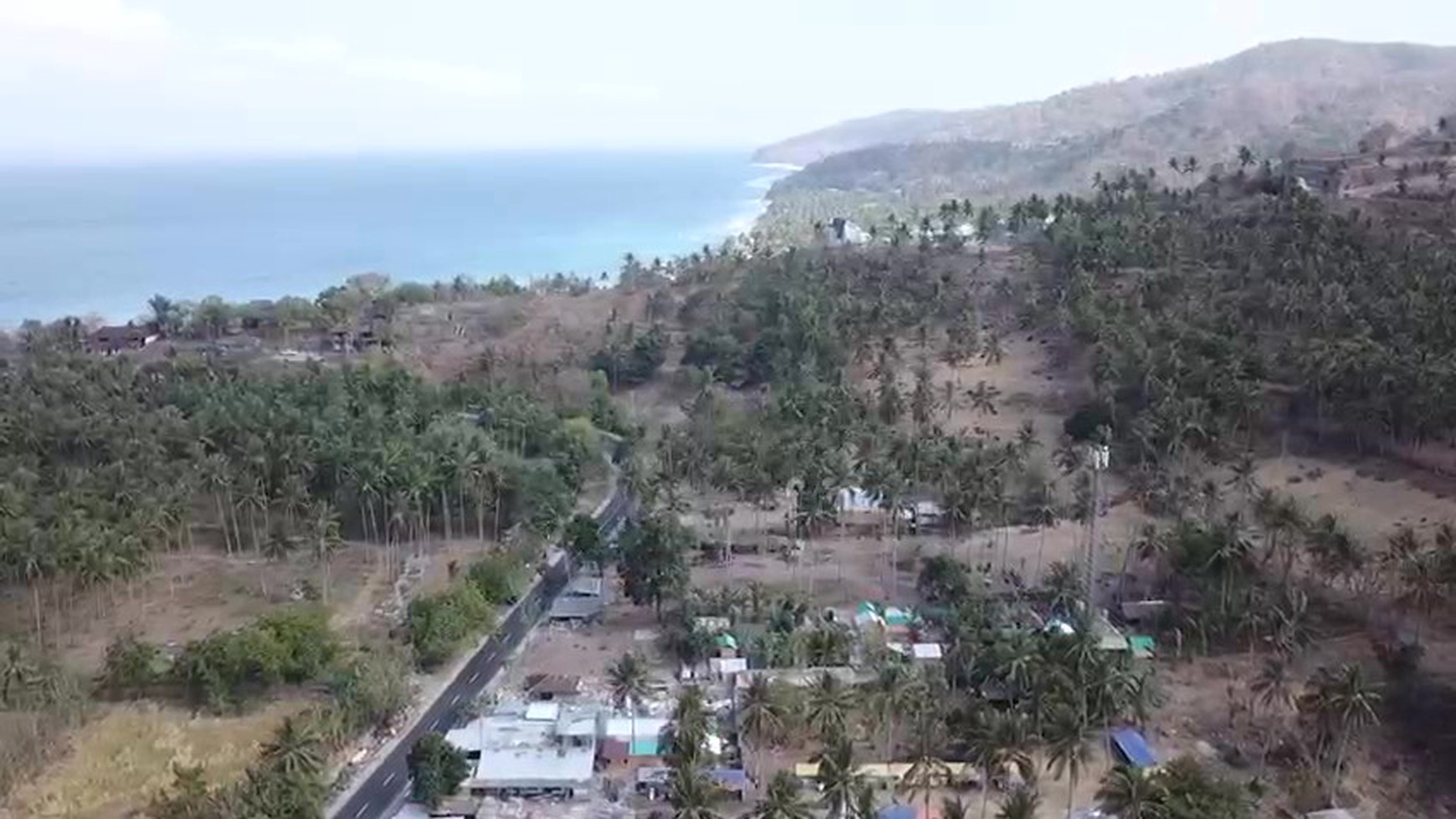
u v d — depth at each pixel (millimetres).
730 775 125688
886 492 189125
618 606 182250
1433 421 191875
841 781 108375
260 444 199875
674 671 156500
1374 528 179250
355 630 166375
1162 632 159375
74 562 156250
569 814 124625
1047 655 132625
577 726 137125
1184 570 162750
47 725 135125
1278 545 171125
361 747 138875
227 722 141375
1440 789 127188
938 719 125250
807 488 192375
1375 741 134750
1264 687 132625
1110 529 195250
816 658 152000
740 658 154750
